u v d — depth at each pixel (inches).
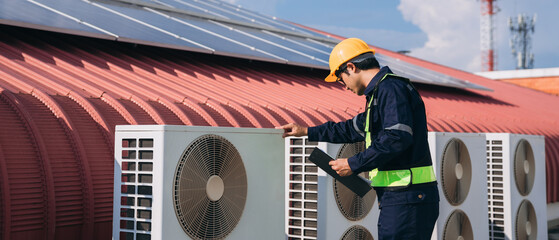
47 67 291.1
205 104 305.0
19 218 191.3
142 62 372.8
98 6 435.8
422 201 147.7
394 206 148.9
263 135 175.3
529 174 316.8
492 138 299.4
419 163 148.9
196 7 587.5
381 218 152.2
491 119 541.6
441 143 235.9
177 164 148.0
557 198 498.3
